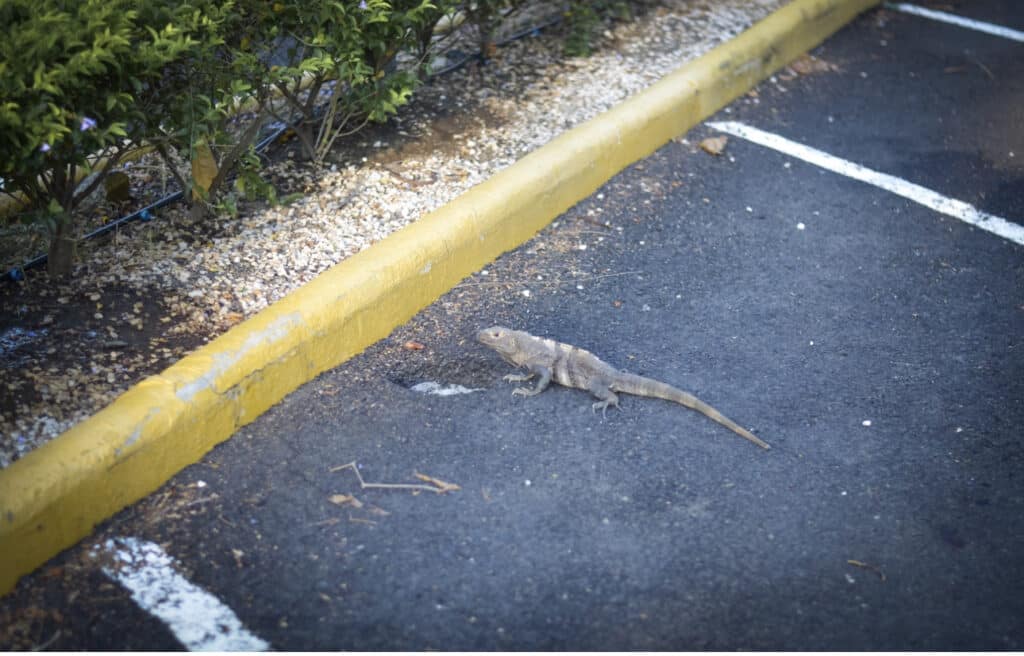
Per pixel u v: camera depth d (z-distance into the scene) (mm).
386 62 6762
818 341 5992
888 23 10516
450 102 7832
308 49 6418
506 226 6531
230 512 4621
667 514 4730
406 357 5680
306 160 7027
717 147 7895
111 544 4414
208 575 4309
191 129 5562
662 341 5934
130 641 4012
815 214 7270
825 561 4527
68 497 4320
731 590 4355
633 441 5172
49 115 4707
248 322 5207
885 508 4832
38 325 5402
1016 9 11023
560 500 4781
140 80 5422
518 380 5574
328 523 4594
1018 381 5715
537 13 9320
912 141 8312
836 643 4137
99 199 6398
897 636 4188
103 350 5266
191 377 4832
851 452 5168
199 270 5902
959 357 5902
